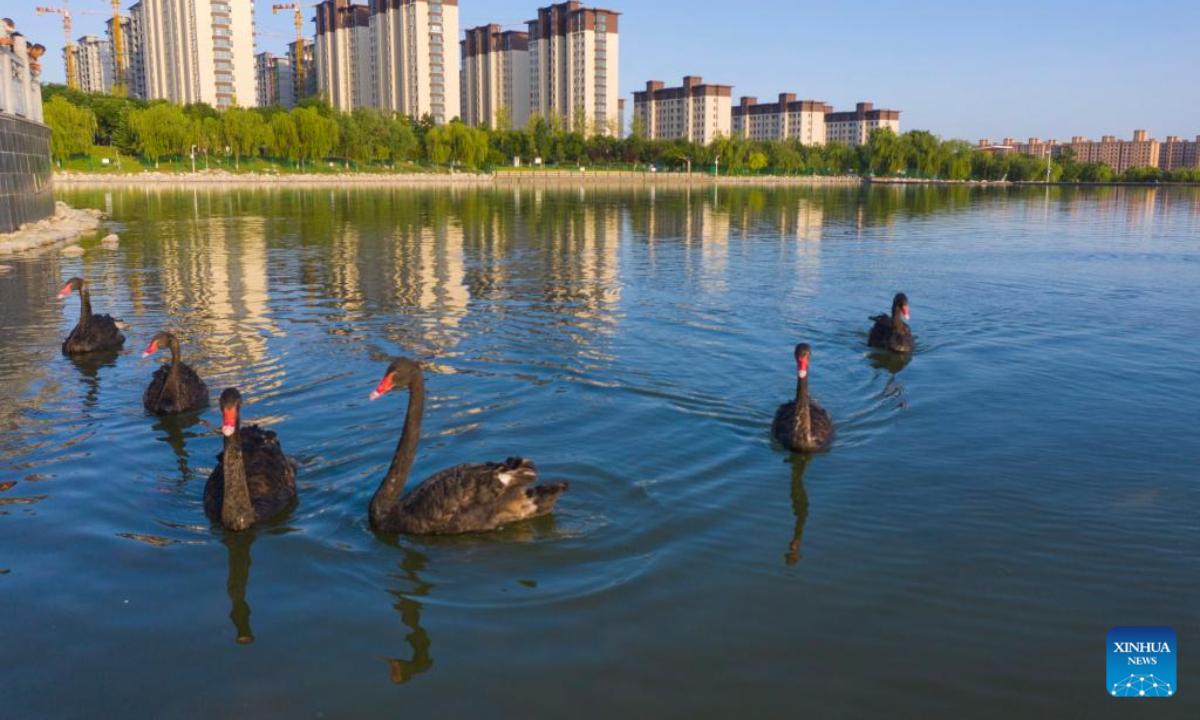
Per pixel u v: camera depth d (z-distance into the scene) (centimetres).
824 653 602
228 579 707
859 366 1408
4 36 3384
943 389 1266
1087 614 651
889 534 784
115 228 3838
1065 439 1040
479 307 1902
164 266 2553
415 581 704
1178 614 650
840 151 17338
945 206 6838
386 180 11975
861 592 682
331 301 1969
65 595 679
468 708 543
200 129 10856
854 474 930
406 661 591
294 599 675
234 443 787
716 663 589
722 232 4006
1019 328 1731
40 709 542
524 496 803
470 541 776
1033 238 3859
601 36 19738
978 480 910
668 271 2559
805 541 771
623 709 543
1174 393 1240
